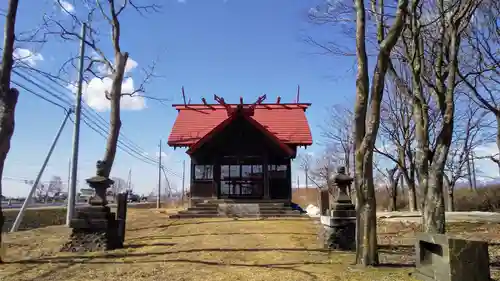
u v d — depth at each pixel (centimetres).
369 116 880
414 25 1059
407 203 4456
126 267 888
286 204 2380
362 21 911
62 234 1512
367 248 878
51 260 975
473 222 1880
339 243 1119
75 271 852
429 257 755
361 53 909
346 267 870
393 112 2681
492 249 1151
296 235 1403
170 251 1102
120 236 1194
